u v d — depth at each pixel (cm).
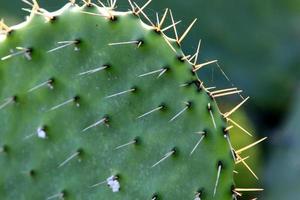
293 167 192
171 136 95
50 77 96
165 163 95
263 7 235
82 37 96
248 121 197
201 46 221
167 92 95
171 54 95
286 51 226
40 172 96
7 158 96
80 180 96
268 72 223
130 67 96
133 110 96
